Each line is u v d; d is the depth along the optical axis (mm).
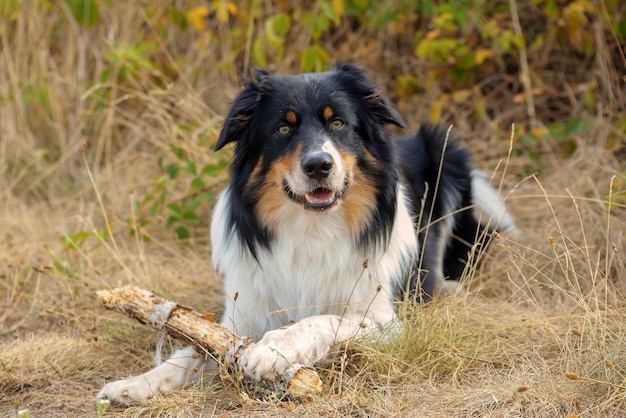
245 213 5582
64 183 9727
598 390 4523
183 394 4840
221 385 4961
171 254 8023
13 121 10078
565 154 9000
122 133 10172
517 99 8906
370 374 4973
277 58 9906
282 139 5379
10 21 10312
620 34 8789
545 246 7133
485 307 6145
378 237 5594
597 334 5172
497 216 7387
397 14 9812
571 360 4887
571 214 7703
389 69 10180
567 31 9180
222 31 10305
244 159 5605
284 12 10141
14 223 8594
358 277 5582
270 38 9023
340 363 5039
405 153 7082
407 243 5875
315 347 4844
